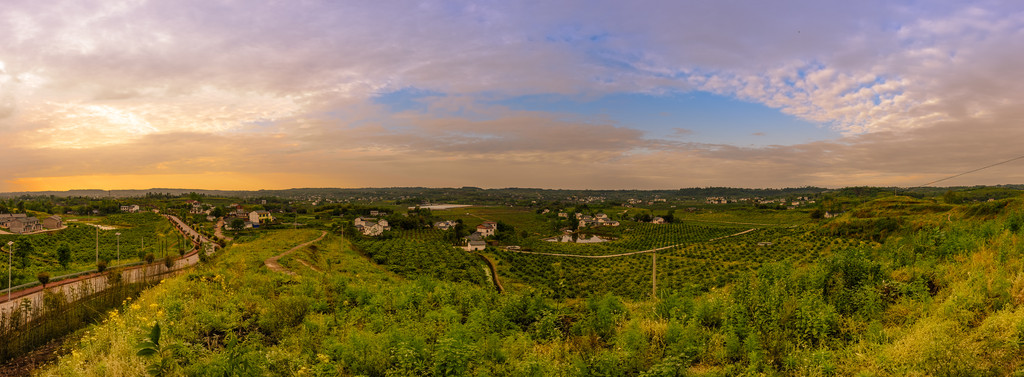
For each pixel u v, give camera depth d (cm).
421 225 13938
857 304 1102
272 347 1031
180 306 1270
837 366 833
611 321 1215
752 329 995
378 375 936
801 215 13838
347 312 1445
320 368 895
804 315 1005
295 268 3209
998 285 996
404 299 1564
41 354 1184
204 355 938
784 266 1416
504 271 6600
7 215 9888
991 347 766
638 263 7000
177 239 9300
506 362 977
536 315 1336
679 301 1305
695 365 935
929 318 970
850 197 13762
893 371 783
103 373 879
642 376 820
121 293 1780
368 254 6550
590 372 879
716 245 8125
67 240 8412
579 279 5866
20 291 3231
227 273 1917
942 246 1612
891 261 1558
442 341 955
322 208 18350
